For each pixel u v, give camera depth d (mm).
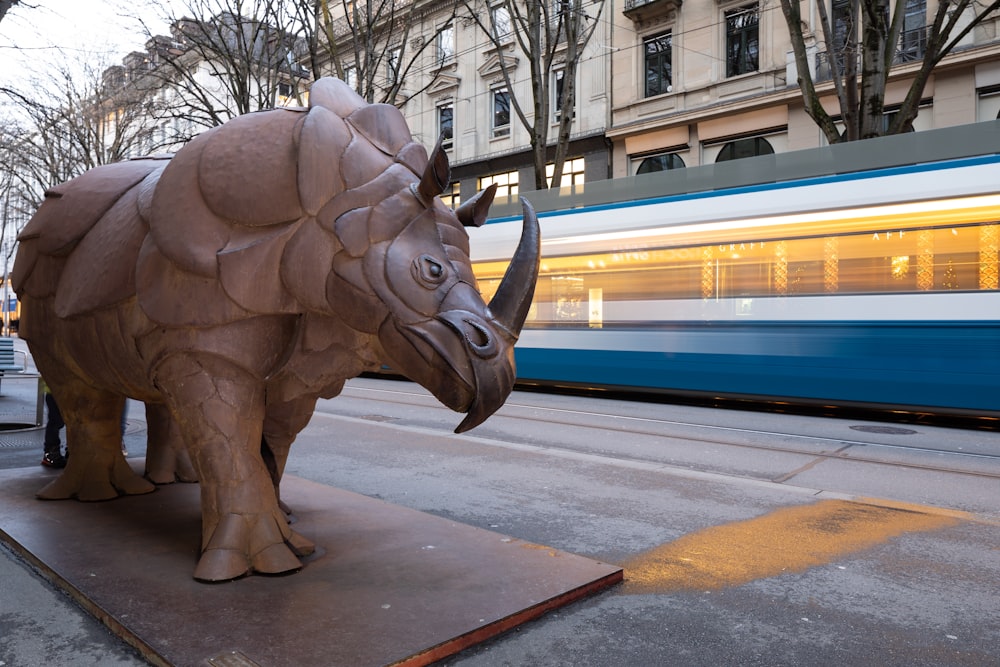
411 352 2691
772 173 10328
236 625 2545
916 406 9031
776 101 20516
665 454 7059
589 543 3992
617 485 5406
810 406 10516
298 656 2322
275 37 18641
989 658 2641
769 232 10180
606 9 24016
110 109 26250
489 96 27078
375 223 2783
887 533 4219
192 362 2947
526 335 12750
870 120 12281
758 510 4715
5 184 37750
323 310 2857
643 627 2846
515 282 2725
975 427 8992
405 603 2793
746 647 2691
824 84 19641
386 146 3027
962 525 4398
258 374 3000
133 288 3164
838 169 9766
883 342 9211
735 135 21688
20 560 3352
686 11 22453
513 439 7938
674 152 23062
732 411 10469
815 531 4246
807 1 19984
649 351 11266
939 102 18406
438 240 2846
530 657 2553
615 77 24078
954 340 8750
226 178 2881
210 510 3047
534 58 16609
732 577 3459
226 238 2879
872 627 2900
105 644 2523
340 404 11086
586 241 12094
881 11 12117
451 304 2711
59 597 2920
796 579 3445
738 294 10430
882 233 9289
